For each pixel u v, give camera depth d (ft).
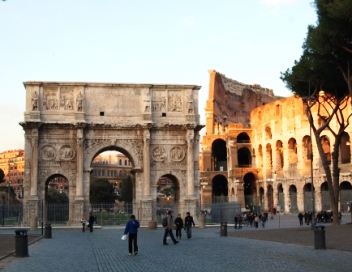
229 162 402.93
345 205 296.30
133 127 233.14
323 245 98.63
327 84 172.35
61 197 476.54
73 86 232.73
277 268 71.82
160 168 234.79
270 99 529.45
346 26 140.56
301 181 338.95
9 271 74.13
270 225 232.32
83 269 75.87
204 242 129.18
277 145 370.53
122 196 481.46
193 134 236.84
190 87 240.12
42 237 158.10
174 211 241.96
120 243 132.36
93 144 231.30
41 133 228.43
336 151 174.50
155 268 75.25
